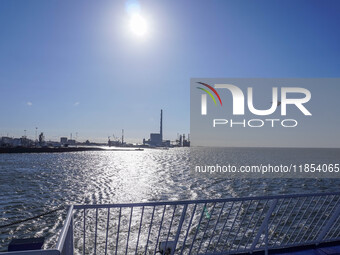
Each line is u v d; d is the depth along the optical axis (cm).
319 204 3525
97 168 10881
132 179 7594
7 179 7031
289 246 539
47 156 18562
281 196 505
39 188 5731
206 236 2452
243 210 3344
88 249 2264
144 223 3019
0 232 2698
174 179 7794
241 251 511
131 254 2169
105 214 3450
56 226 2917
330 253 520
